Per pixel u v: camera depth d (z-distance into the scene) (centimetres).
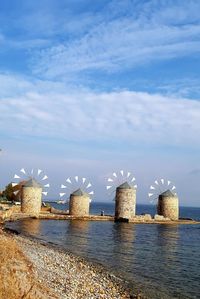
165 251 4528
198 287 2688
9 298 1427
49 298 1659
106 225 8069
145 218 9512
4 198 11394
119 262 3469
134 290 2439
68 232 6075
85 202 9412
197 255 4334
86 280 2438
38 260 2658
